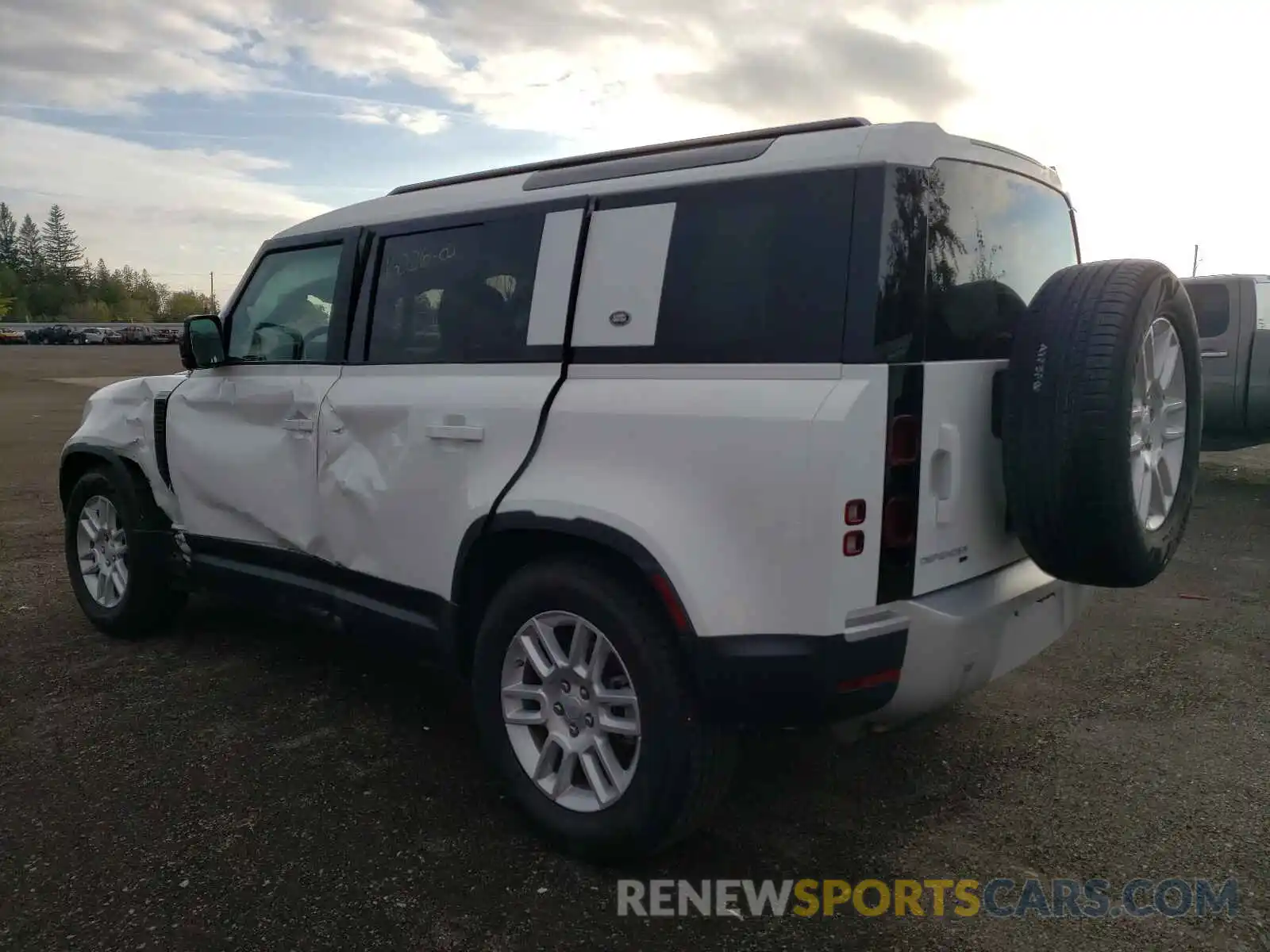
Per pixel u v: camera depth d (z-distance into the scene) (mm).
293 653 5000
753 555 2652
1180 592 5957
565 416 3084
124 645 5137
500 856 3109
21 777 3637
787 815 3344
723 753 2902
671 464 2812
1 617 5633
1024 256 3338
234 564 4551
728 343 2809
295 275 4305
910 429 2668
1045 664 4711
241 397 4383
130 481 4992
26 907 2836
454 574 3420
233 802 3445
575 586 3004
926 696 2811
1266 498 9234
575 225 3227
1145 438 2959
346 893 2898
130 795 3500
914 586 2758
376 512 3721
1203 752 3748
